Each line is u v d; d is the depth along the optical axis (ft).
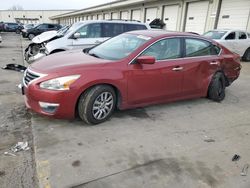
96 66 12.90
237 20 47.44
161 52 14.89
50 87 12.00
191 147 11.82
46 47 26.45
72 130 12.69
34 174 9.30
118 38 16.62
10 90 18.83
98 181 9.09
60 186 8.72
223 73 18.39
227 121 15.11
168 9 67.51
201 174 9.84
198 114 15.92
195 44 16.61
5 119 13.62
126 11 92.02
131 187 8.89
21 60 34.27
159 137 12.57
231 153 11.50
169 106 16.98
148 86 14.47
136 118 14.64
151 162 10.42
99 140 11.89
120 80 13.26
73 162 10.10
